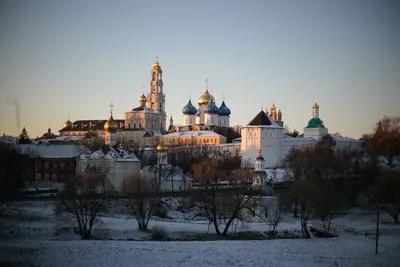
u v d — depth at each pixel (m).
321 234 147.62
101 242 131.75
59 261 114.69
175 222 164.50
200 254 121.81
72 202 148.50
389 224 165.88
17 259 115.50
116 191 189.50
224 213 159.25
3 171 180.62
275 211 163.88
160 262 115.44
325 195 170.62
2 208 160.50
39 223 150.12
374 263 116.56
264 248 127.75
